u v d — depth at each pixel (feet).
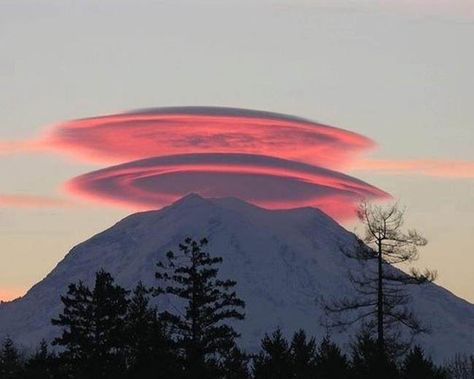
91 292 629.92
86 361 620.49
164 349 618.44
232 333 629.92
